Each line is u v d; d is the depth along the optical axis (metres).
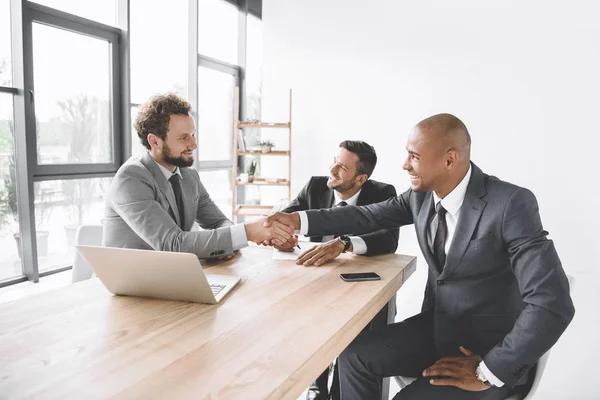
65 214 3.73
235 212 4.34
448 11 3.55
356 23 3.94
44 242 3.61
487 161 3.47
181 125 1.83
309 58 4.18
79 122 3.76
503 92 3.38
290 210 2.39
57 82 3.57
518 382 1.21
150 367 0.84
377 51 3.88
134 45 4.14
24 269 3.45
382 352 1.51
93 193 3.93
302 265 1.61
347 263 1.66
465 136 1.37
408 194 1.73
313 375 0.92
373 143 3.98
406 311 3.09
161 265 1.14
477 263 1.37
